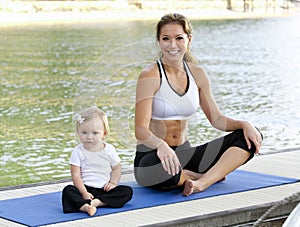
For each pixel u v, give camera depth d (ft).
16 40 69.77
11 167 22.07
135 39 69.15
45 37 73.05
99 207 14.34
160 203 14.66
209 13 118.93
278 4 128.77
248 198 15.02
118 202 14.35
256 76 45.83
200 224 13.71
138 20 100.07
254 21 100.78
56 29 83.66
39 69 48.42
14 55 57.00
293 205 14.88
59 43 66.80
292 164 18.47
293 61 54.90
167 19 15.47
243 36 77.46
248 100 35.88
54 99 36.06
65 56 56.24
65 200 14.17
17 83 41.83
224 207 14.37
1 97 36.68
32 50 60.80
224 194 15.35
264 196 15.19
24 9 107.24
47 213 14.06
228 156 15.78
